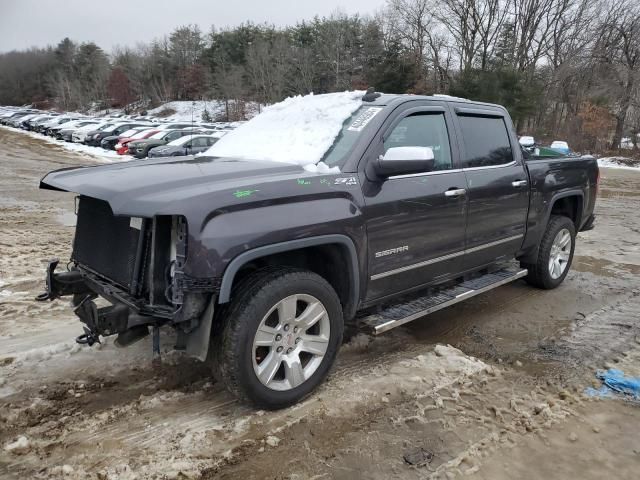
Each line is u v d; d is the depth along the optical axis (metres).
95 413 3.13
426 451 2.81
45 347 3.94
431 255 3.94
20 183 14.26
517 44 43.72
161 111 62.97
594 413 3.21
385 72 42.16
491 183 4.39
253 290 2.93
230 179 3.04
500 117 4.81
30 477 2.56
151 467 2.64
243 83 57.56
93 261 3.40
